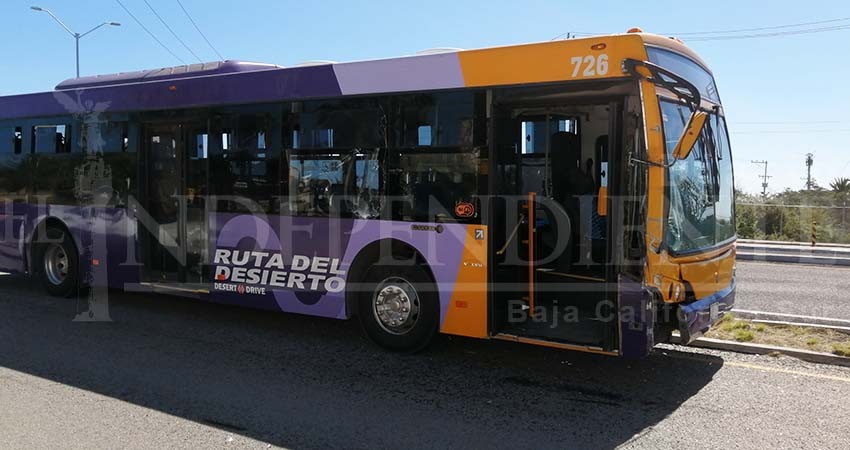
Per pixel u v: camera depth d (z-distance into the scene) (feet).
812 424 16.12
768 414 16.83
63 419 16.19
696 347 23.29
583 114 22.59
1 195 34.04
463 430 15.69
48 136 31.81
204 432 15.44
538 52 19.17
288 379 19.58
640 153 17.57
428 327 21.68
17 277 39.45
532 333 19.99
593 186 22.71
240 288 25.63
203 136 26.45
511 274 20.84
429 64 21.03
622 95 18.04
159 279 28.17
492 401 17.78
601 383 19.38
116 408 17.01
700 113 17.78
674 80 18.79
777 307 31.01
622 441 15.08
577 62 18.56
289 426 15.85
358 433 15.46
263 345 23.61
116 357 21.80
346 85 22.68
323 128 23.30
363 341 24.26
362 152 22.44
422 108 21.18
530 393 18.44
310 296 23.85
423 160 21.22
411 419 16.39
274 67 27.94
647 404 17.58
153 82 27.86
